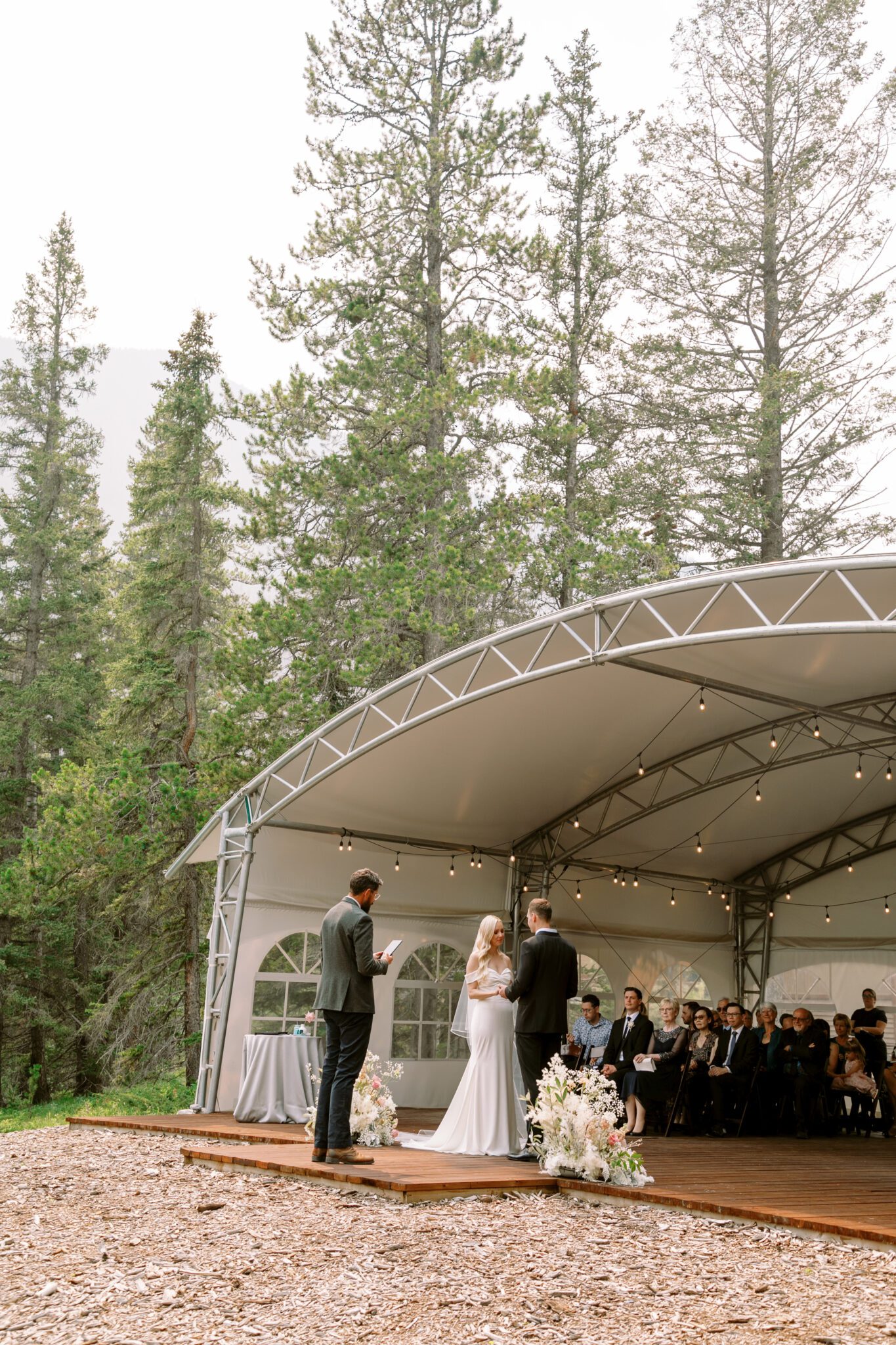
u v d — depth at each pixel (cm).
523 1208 611
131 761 1834
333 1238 523
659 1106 1195
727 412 2292
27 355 2947
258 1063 1060
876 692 1164
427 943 1383
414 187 1877
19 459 2867
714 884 1764
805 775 1458
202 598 2091
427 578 1639
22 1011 2366
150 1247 507
